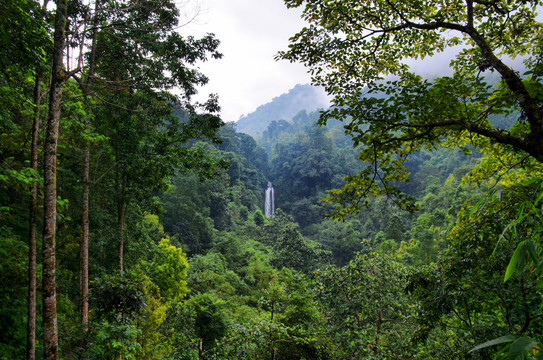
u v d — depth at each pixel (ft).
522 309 21.33
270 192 267.39
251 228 154.40
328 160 260.42
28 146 24.67
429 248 90.33
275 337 31.22
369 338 31.99
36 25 18.65
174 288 56.34
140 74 32.71
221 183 170.50
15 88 20.59
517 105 12.67
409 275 23.94
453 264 21.11
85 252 29.94
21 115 25.44
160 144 36.99
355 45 14.71
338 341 33.32
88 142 31.22
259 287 93.35
